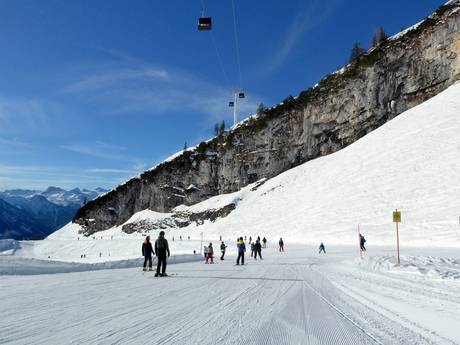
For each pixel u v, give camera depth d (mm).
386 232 49469
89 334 6129
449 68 97938
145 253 17938
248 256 34031
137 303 9031
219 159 127812
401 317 7680
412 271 16047
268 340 5902
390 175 72875
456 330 6684
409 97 102375
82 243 112938
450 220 47156
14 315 7570
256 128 123188
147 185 139125
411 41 105188
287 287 12109
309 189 89750
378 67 106438
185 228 114312
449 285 12094
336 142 109438
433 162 70250
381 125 103625
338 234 55406
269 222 81500
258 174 118938
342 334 6340
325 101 112688
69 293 10594
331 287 12117
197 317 7480
